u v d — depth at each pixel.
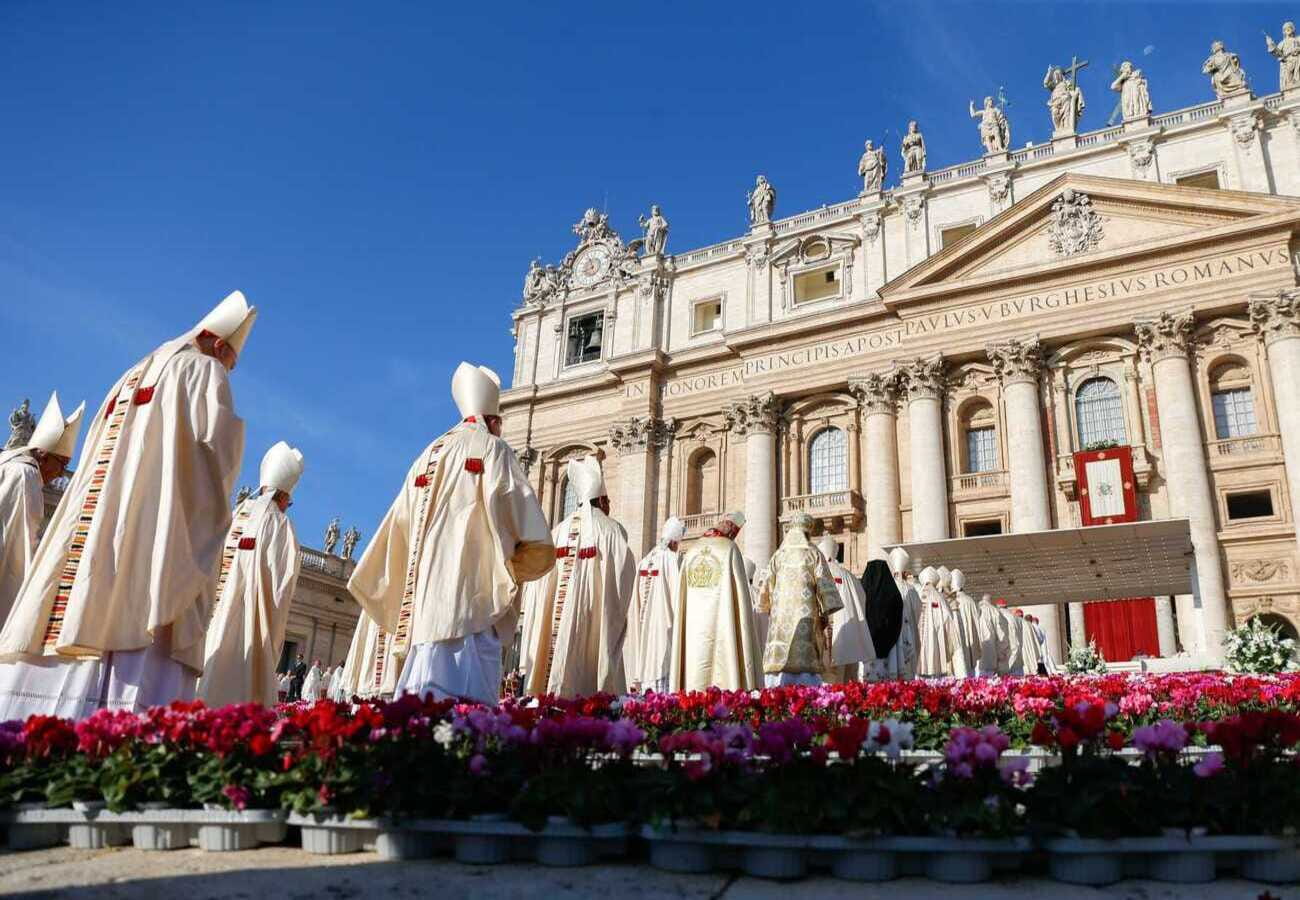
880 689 9.68
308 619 43.75
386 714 4.57
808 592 13.36
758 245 47.31
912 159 44.25
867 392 41.34
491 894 3.48
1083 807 3.90
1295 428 32.75
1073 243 38.38
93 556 6.09
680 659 12.45
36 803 4.54
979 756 4.03
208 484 6.70
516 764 4.43
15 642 5.88
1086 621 36.09
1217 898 3.55
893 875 3.86
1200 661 29.16
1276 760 4.28
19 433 32.28
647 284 50.12
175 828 4.38
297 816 4.30
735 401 45.03
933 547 30.95
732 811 4.02
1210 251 36.09
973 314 39.91
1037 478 36.34
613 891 3.56
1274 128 37.22
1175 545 29.59
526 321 54.53
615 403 49.34
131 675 6.11
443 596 7.34
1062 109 41.75
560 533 12.27
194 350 7.04
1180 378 35.22
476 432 8.05
